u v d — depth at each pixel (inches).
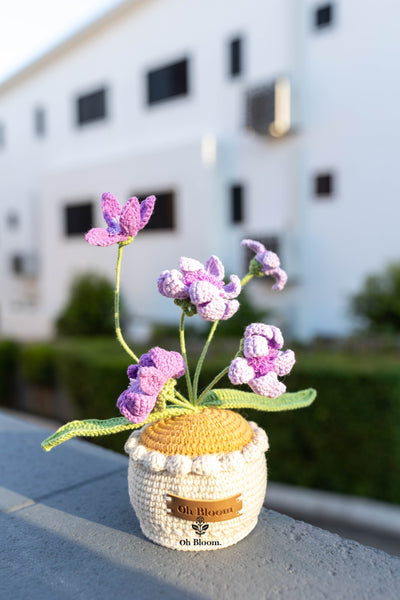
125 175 374.9
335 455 167.8
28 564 47.4
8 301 530.6
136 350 247.0
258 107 297.0
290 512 162.9
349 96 286.7
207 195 330.3
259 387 42.9
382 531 147.9
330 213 297.4
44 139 465.1
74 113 428.5
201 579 44.1
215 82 336.2
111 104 398.6
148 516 47.1
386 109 275.6
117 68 390.0
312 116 300.2
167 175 348.8
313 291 304.8
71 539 52.1
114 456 78.5
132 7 368.5
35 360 284.2
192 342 275.7
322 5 291.1
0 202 528.4
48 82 449.1
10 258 519.5
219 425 47.6
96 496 63.4
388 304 250.8
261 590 42.5
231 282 47.3
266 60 312.5
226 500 44.8
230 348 242.2
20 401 326.3
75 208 414.9
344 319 292.5
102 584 43.9
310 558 47.6
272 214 318.0
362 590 42.6
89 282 368.2
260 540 50.9
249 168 326.0
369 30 277.4
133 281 374.9
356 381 161.8
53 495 63.8
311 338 290.4
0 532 53.9
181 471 43.6
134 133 385.4
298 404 55.9
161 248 357.7
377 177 280.8
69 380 249.9
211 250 332.5
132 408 41.7
